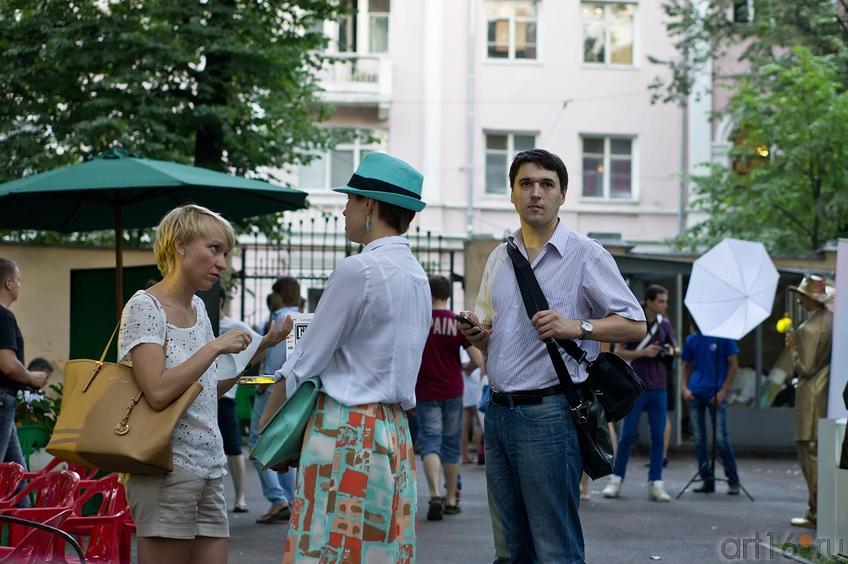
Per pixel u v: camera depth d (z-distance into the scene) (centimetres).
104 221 1099
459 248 3212
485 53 3300
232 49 1812
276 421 450
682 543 977
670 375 1852
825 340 1067
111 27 1795
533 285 536
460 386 1127
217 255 491
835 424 880
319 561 439
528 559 548
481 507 1208
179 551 474
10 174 1905
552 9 3312
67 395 473
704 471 1368
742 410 1869
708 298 1346
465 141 3272
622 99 3316
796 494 1369
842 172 2628
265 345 532
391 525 449
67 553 670
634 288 1848
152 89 1877
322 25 3177
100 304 1192
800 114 2620
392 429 456
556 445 527
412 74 3266
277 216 2055
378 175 474
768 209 2705
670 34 2898
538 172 543
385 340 455
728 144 3297
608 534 1029
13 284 870
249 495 1296
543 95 3303
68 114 1897
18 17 1867
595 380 530
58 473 633
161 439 455
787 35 2745
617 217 3306
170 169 945
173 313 482
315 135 2097
